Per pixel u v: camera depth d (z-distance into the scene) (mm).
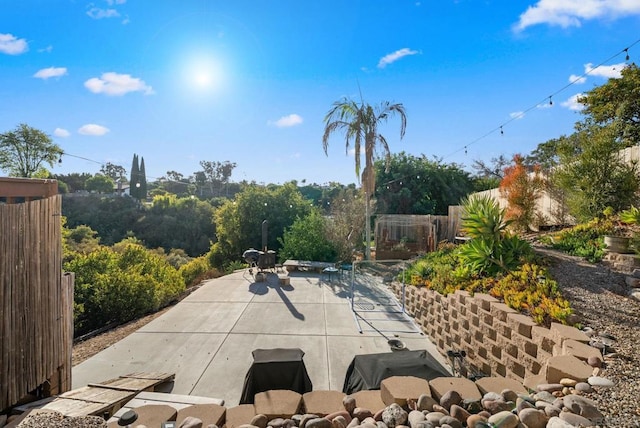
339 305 8445
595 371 2834
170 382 4789
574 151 8570
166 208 35188
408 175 23203
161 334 6562
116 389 3875
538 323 3844
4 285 3078
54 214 3906
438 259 8602
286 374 3803
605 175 7473
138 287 9867
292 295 9359
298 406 2871
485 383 2965
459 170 25172
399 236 15586
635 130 12922
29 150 20703
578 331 3479
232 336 6457
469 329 5039
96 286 9695
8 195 3488
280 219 20438
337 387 4660
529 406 2449
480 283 5598
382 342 6223
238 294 9461
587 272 5379
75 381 4824
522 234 9406
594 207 7668
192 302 8688
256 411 2840
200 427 2555
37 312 3568
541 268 5387
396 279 9961
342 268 12273
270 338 6359
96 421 2707
